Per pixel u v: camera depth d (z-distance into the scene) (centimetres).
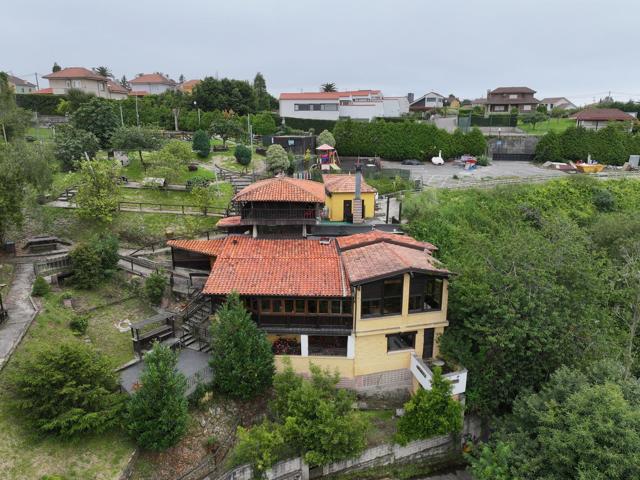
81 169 3922
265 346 2320
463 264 2744
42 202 3906
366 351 2545
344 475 2217
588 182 5222
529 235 2769
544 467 1812
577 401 1817
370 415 2452
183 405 1930
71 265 3081
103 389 1914
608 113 8319
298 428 1992
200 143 5666
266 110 9462
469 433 2466
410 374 2642
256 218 3083
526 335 2345
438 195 4566
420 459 2362
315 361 2559
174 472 1914
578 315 2427
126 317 2828
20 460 1703
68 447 1817
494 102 10244
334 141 6800
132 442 1916
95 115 5209
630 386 1978
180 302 2983
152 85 10612
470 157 6838
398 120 8481
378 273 2400
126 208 4047
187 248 3058
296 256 2784
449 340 2539
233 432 2192
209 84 8350
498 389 2405
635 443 1620
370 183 5244
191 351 2612
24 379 1802
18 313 2453
